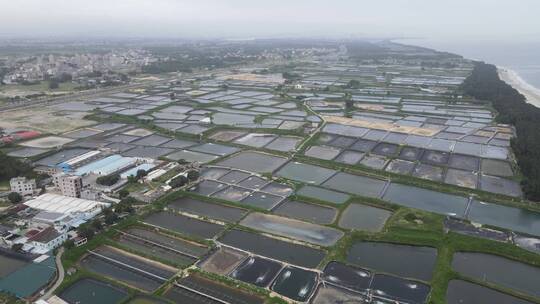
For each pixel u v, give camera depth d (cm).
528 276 6900
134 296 6238
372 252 7556
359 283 6556
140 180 10719
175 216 8950
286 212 9162
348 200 9706
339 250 7438
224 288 6444
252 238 7988
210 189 10388
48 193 9875
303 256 7362
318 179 11200
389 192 10381
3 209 8994
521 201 9662
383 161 12638
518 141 13438
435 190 10444
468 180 11088
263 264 7062
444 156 13025
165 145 14325
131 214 8888
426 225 8412
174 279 6625
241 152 13525
